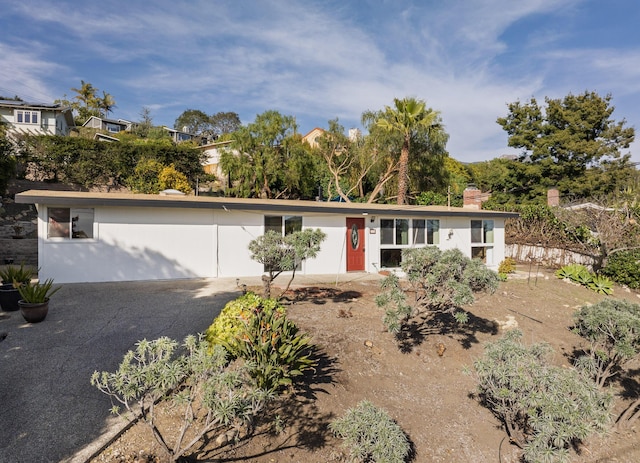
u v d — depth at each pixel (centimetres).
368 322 773
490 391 491
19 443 359
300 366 515
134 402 448
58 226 1044
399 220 1455
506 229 2048
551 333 892
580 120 3147
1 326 681
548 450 387
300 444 421
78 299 872
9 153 1884
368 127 2830
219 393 320
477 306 996
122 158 2489
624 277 1412
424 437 481
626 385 727
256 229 1243
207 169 3600
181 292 964
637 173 2986
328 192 2933
